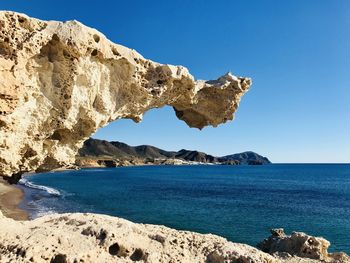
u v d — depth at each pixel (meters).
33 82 12.22
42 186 79.75
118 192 69.19
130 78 14.71
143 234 11.30
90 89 13.69
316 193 73.31
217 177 131.38
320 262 17.64
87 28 12.73
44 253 9.27
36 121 12.68
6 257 9.05
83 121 14.23
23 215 39.00
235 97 18.70
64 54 12.47
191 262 10.15
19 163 12.88
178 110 19.56
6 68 10.94
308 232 33.91
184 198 60.09
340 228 35.78
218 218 40.44
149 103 15.98
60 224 11.73
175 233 11.88
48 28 11.96
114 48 13.95
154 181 104.50
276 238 21.84
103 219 12.20
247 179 121.12
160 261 9.94
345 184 99.31
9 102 11.17
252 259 9.90
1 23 10.88
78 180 104.25
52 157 14.42
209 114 19.11
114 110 14.97
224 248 10.65
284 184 98.62
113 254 10.20
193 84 16.89
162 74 15.57
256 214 43.94
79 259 9.32
